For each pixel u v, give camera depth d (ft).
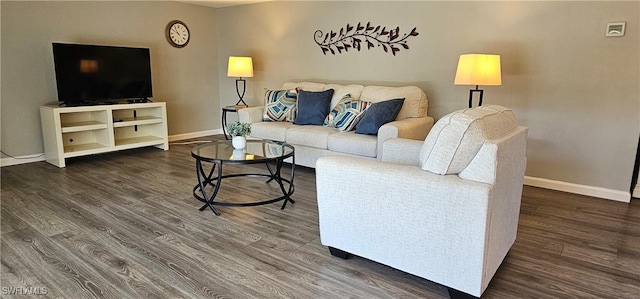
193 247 7.75
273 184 12.01
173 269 6.89
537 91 11.78
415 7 13.69
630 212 9.93
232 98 20.53
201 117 20.20
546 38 11.38
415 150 8.43
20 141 14.32
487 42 12.43
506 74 12.23
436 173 5.77
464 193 5.39
